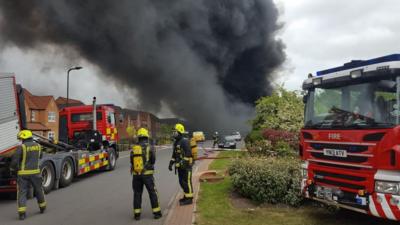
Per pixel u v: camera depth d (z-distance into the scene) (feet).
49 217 25.32
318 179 20.79
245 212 23.63
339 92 20.47
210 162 59.88
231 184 32.27
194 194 30.37
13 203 31.60
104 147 54.03
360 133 18.29
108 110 55.98
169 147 133.69
